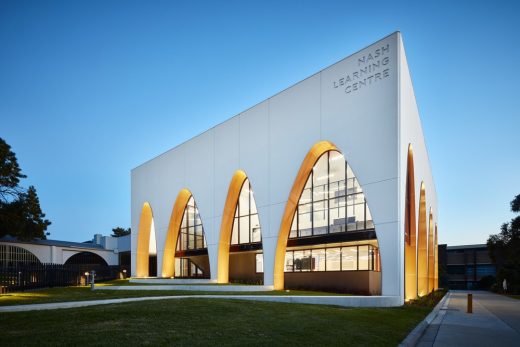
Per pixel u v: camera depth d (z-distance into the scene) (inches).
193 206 1583.4
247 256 1359.5
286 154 1101.7
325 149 1053.8
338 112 968.3
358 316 539.8
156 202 1716.3
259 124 1206.9
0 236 1537.9
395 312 645.9
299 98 1080.8
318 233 1065.5
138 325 362.3
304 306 610.9
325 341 355.3
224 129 1354.6
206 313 449.1
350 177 1010.1
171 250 1640.0
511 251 2025.1
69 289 956.0
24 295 761.0
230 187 1316.4
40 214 1585.9
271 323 420.5
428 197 1779.0
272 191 1135.6
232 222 1365.7
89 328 344.8
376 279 1001.5
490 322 636.7
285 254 1184.2
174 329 353.1
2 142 1457.9
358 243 998.4
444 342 447.8
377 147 870.4
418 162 1293.1
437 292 1646.2
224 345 307.0
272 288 1058.7
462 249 3193.9
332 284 1047.0
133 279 1499.8
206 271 1562.5
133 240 1886.1
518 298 1395.2
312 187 1101.7
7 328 347.3
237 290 993.5
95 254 2454.5
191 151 1518.2
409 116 1013.2
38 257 2121.1
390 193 836.0
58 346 284.0
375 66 898.1
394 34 867.4
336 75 986.7
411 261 1119.0
